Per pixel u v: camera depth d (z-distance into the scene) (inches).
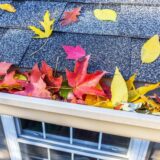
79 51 24.2
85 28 26.0
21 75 24.0
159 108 22.3
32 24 27.0
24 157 43.7
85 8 28.1
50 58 24.0
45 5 28.9
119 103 22.4
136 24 25.8
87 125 24.4
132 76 22.3
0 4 29.4
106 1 28.3
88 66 23.3
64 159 43.0
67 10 28.1
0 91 24.4
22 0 29.8
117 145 36.9
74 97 23.1
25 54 24.5
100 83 23.2
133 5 27.7
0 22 27.5
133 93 22.4
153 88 21.8
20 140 38.5
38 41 25.4
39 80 23.3
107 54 23.9
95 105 22.8
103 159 39.7
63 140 38.4
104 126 23.9
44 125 37.4
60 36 25.7
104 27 25.9
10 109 25.1
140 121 21.8
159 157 33.8
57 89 23.4
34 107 23.6
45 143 38.6
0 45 25.4
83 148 37.6
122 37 24.9
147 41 24.3
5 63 23.8
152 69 22.6
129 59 23.4
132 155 34.8
